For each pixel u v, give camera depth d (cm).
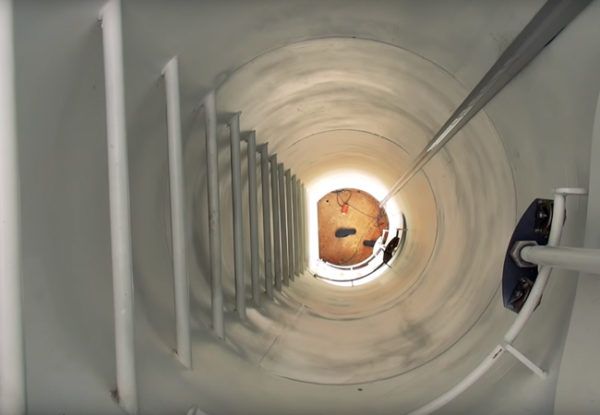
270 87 89
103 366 42
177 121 58
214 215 74
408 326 106
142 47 53
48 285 37
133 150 57
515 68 57
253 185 101
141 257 60
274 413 63
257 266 104
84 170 44
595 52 46
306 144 142
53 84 38
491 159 79
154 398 48
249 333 88
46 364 35
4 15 31
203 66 68
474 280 88
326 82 99
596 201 46
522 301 50
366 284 185
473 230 94
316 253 224
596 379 44
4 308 30
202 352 67
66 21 39
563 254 42
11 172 30
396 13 68
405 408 64
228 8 62
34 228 35
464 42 66
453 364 74
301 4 67
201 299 80
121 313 42
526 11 53
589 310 47
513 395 52
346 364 89
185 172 76
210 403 56
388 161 160
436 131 102
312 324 115
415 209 163
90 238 44
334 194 254
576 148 51
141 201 60
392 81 93
